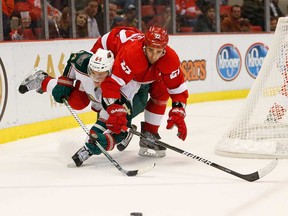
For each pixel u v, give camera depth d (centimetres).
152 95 1560
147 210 1095
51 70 2141
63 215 1077
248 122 1590
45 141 1920
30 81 1608
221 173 1392
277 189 1234
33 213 1095
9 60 1934
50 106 2106
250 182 1298
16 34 2230
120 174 1402
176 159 1570
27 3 2256
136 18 2716
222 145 1608
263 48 3178
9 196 1222
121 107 1404
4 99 1903
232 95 3047
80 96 1565
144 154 1612
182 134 1471
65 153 1633
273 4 3297
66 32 2434
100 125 1476
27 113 2002
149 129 1582
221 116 2417
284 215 1049
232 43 3030
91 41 2347
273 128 1567
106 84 1395
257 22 3228
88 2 2525
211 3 3000
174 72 1441
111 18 2648
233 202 1138
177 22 2964
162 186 1275
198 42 2873
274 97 1598
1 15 2020
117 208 1112
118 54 1416
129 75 1392
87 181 1338
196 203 1137
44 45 2102
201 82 2897
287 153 1530
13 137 1942
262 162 1509
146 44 1363
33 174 1428
